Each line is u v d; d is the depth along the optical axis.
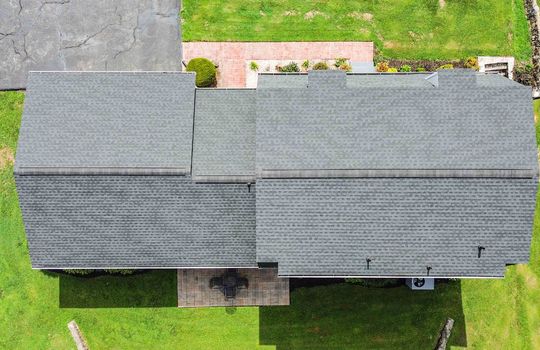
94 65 32.34
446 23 32.34
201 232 27.22
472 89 25.72
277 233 25.62
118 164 26.23
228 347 31.55
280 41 32.59
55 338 31.64
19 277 31.77
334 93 25.84
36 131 26.56
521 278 31.83
